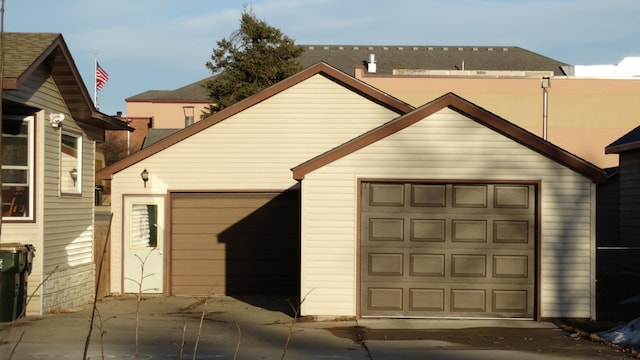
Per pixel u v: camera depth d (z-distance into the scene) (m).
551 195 12.58
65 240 13.96
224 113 16.52
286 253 16.77
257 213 16.75
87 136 15.55
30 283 12.48
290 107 16.59
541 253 12.56
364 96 16.53
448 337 11.08
